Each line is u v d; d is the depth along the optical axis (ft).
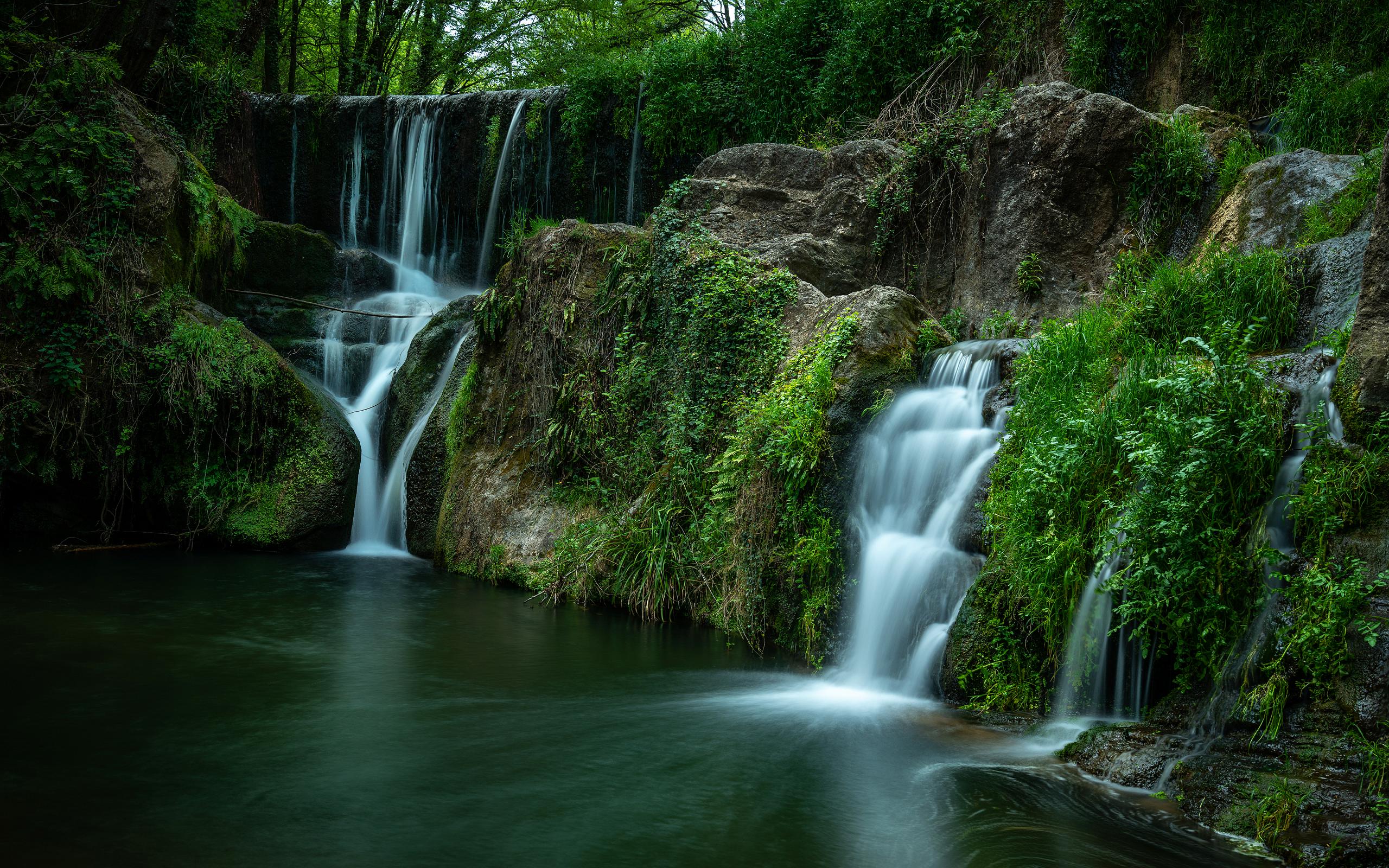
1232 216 34.30
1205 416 19.76
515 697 24.29
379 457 50.98
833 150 44.06
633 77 64.03
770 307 35.91
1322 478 18.34
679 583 33.27
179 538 45.50
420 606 34.60
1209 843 16.15
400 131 72.49
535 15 86.94
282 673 25.71
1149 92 45.14
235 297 57.00
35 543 44.14
